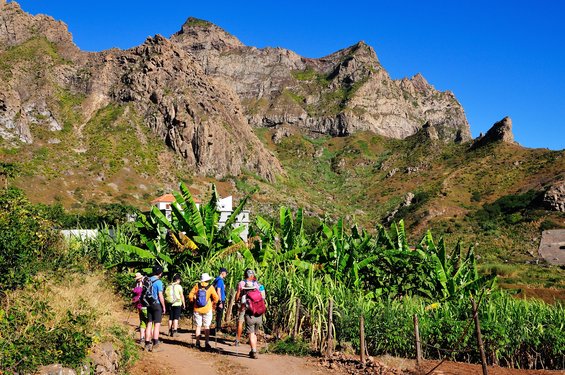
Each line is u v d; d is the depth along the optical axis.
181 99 132.62
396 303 12.03
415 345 10.09
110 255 19.61
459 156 139.25
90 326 7.41
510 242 71.06
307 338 11.01
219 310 11.95
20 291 7.99
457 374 8.95
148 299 9.31
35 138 103.81
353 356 9.88
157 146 121.00
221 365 8.71
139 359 8.18
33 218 14.49
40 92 121.94
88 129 118.44
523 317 11.04
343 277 17.17
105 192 93.25
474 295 15.65
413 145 167.88
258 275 13.88
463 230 82.88
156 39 147.88
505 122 133.75
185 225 18.41
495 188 101.75
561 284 35.09
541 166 104.00
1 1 149.62
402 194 127.62
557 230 71.06
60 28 155.00
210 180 119.25
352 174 161.75
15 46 140.50
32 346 5.90
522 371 9.55
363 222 113.81
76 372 6.09
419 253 16.97
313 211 112.88
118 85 137.00
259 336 11.85
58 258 14.08
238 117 155.25
